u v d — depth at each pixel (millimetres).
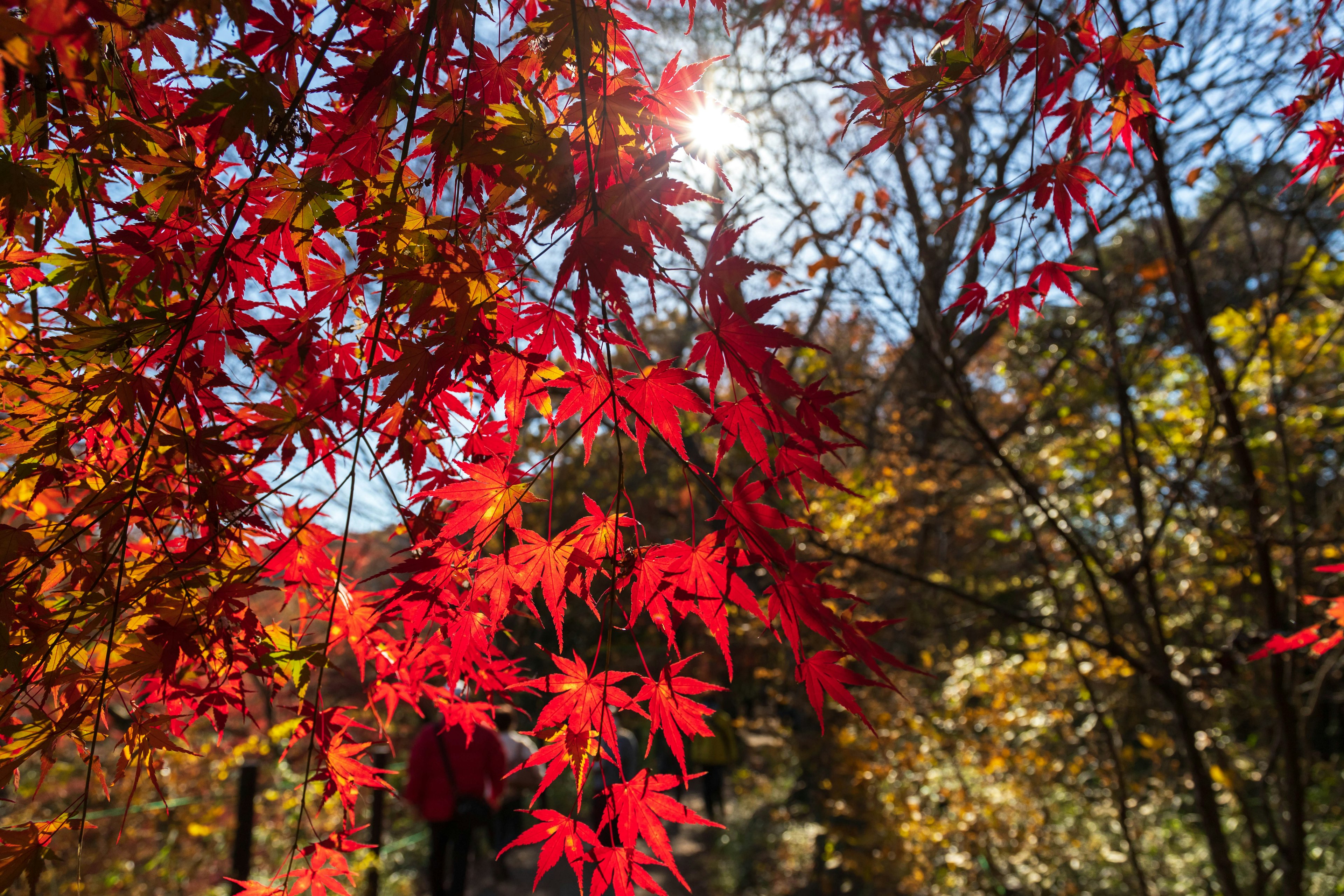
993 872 5547
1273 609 3621
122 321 1163
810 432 956
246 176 1149
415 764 5180
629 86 1101
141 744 1147
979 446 4266
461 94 1084
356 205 1097
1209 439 3691
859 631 1008
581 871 1103
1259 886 4012
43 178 1046
